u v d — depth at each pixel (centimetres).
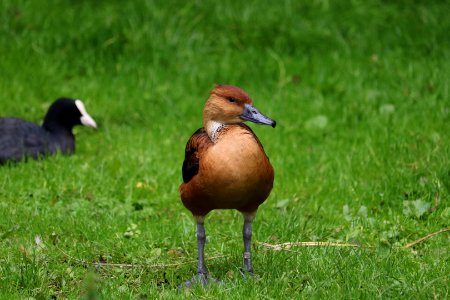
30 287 891
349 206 1146
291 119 1499
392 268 904
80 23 1831
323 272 893
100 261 991
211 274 922
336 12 1895
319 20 1859
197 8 1880
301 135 1441
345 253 955
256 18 1855
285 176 1252
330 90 1617
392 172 1210
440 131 1373
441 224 1063
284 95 1605
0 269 927
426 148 1284
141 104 1585
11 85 1611
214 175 819
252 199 852
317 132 1443
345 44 1789
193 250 1014
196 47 1764
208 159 821
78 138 1466
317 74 1683
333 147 1370
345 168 1256
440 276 884
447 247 985
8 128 1330
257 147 824
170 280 927
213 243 1026
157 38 1772
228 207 856
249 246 899
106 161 1314
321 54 1767
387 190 1169
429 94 1555
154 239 1038
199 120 1530
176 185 1223
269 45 1800
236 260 953
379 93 1568
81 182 1223
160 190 1212
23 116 1541
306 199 1179
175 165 1297
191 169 852
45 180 1223
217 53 1772
